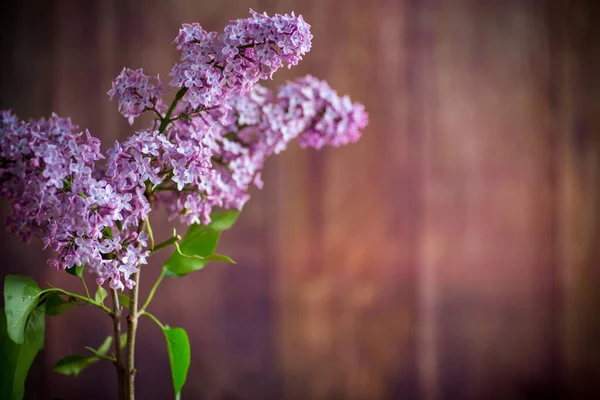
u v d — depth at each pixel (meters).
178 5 1.76
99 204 0.82
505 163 1.89
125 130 1.73
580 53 1.92
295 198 1.80
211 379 1.76
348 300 1.81
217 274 1.77
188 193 0.90
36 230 0.84
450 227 1.86
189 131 0.88
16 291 0.85
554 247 1.89
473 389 1.85
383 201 1.84
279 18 0.86
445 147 1.87
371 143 1.84
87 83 1.73
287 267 1.80
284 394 1.78
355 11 1.84
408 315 1.83
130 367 0.86
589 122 1.92
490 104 1.89
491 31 1.89
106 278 0.84
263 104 0.98
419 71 1.86
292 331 1.79
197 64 0.85
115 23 1.74
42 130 0.85
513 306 1.87
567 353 1.88
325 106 1.01
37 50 1.72
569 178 1.91
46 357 1.69
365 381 1.81
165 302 1.74
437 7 1.87
